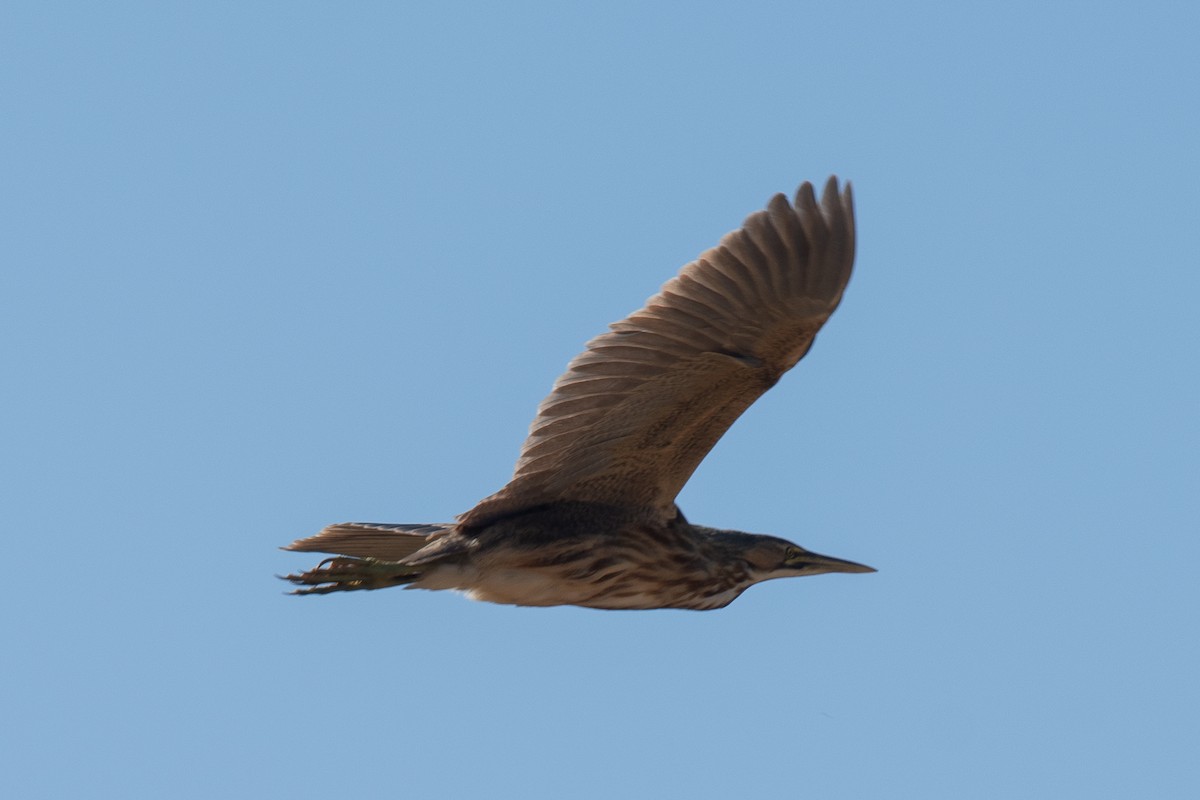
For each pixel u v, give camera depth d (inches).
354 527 595.5
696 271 500.4
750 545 615.5
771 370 516.7
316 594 534.9
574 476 537.3
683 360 508.1
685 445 537.3
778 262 502.3
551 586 551.8
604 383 509.0
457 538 542.9
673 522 571.8
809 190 505.0
